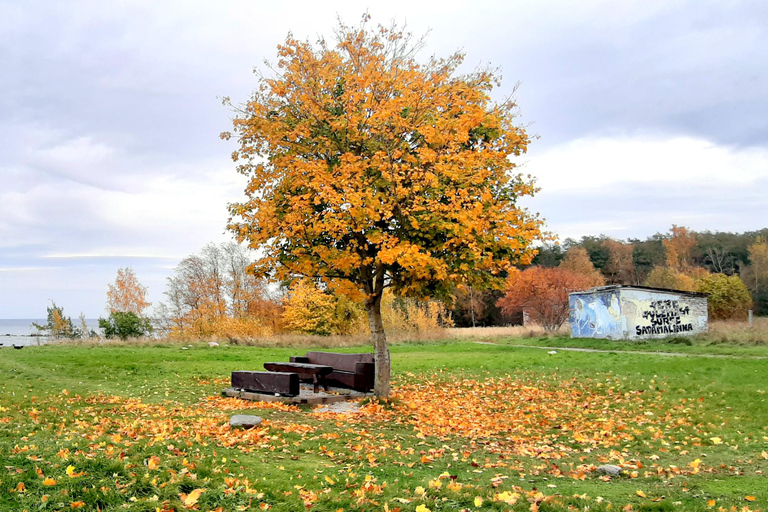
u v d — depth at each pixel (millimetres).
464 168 11102
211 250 45969
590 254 76188
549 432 10117
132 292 51719
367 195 10461
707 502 5895
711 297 39188
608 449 8852
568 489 6500
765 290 58188
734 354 19922
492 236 11141
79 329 42531
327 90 12078
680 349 22562
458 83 12172
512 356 22359
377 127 11344
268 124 11812
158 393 13508
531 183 12430
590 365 18797
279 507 5449
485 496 6008
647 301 29281
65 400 11750
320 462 7371
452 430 10070
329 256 11031
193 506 5219
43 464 5844
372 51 12250
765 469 7484
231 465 6812
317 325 38906
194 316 42656
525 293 38562
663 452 8641
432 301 38500
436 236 11172
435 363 20625
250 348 26547
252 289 45969
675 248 70938
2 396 11891
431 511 5520
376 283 12742
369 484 6199
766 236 71562
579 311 32219
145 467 6102
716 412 11305
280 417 10508
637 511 5637
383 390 12695
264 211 11453
